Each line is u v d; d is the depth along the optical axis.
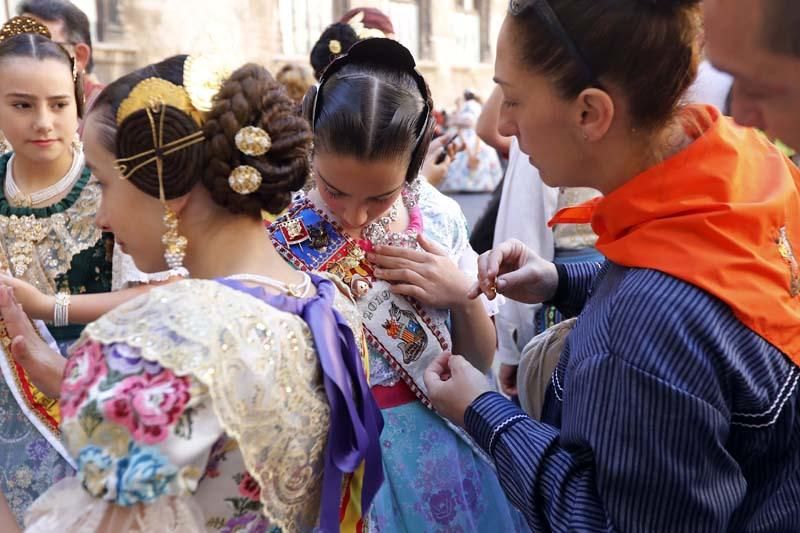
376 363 1.47
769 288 0.97
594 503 0.98
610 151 1.03
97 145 1.00
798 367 0.98
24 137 1.67
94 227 1.75
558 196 2.30
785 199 1.04
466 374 1.21
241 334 0.88
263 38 8.33
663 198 1.01
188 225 1.01
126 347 0.84
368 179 1.31
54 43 1.72
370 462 1.06
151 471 0.80
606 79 0.98
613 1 0.96
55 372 1.40
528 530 1.66
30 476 1.76
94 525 0.84
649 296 0.95
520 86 1.04
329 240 1.47
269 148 0.98
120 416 0.81
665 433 0.92
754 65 0.81
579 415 0.99
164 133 0.94
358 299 1.45
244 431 0.87
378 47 1.36
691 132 1.05
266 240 1.06
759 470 1.00
